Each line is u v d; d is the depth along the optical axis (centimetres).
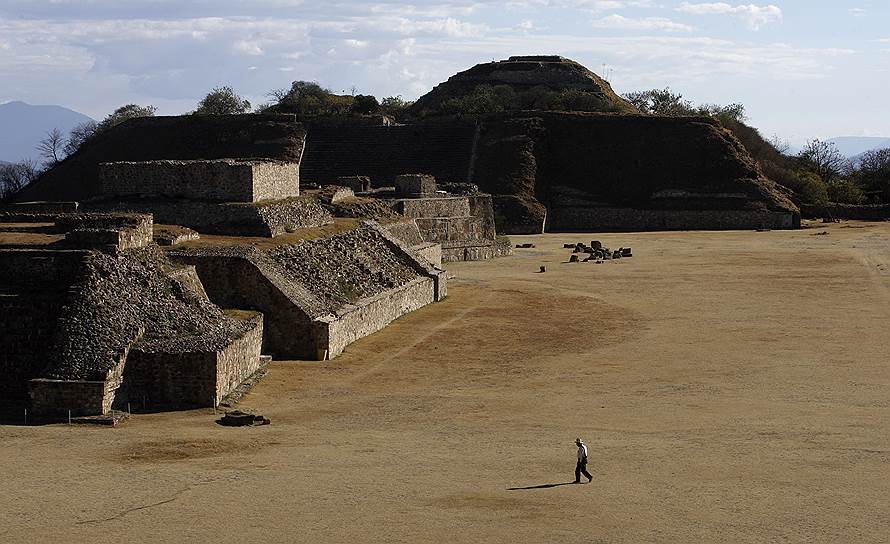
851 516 2811
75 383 3866
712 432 3750
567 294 7519
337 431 3762
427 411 4100
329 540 2597
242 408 4072
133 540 2583
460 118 15738
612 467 3281
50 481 3069
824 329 5912
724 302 7019
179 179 6425
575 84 18838
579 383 4631
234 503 2878
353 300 5797
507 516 2791
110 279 4384
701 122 15412
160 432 3684
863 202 15862
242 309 5022
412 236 8219
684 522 2756
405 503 2894
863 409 4094
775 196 14012
